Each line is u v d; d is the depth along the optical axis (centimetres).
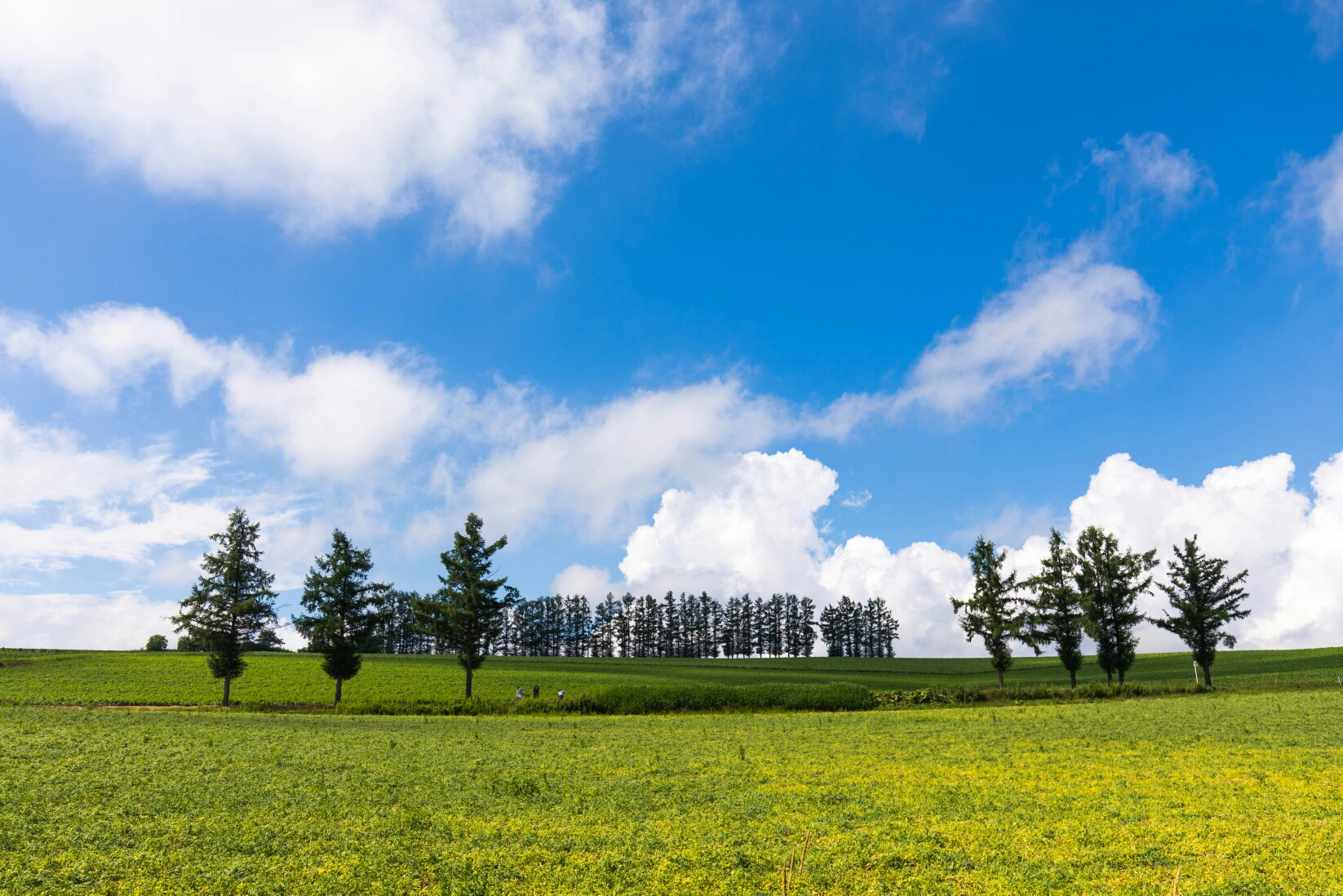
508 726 4409
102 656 11606
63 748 3005
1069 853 1493
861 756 2872
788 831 1716
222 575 6556
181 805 1967
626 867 1450
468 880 1356
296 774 2445
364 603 6556
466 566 6862
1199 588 6800
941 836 1644
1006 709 5169
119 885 1366
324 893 1318
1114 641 6475
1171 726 3547
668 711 5703
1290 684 6303
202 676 9219
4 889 1340
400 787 2256
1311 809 1802
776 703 5741
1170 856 1457
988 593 6494
